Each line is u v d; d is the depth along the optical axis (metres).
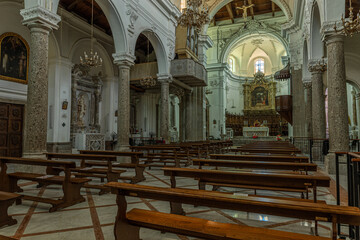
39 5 6.86
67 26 12.76
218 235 2.13
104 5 10.28
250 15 26.75
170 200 2.47
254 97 33.75
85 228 3.36
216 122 28.12
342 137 7.42
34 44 6.99
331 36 7.57
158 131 22.42
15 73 11.20
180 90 18.14
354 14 9.76
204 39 19.75
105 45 15.64
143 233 3.21
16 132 11.39
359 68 15.05
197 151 9.28
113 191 2.63
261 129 26.81
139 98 19.97
